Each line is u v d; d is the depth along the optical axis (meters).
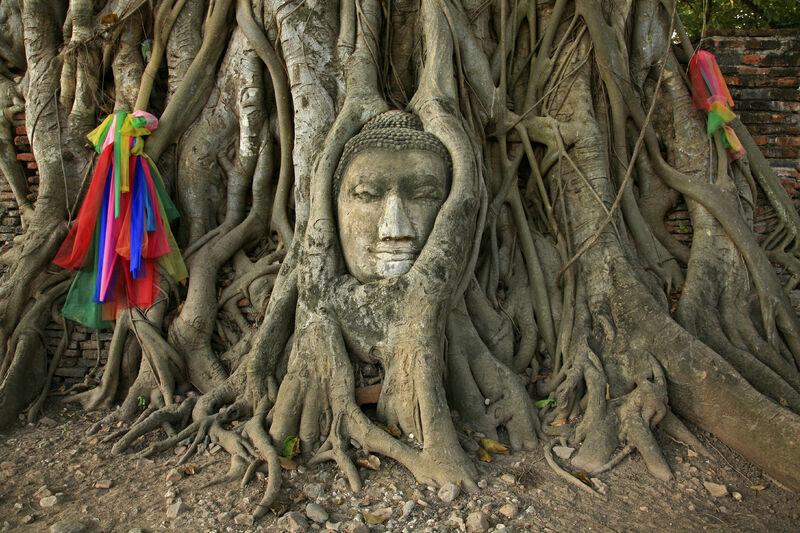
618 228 5.02
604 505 3.40
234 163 5.74
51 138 5.68
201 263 5.29
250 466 3.62
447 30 5.09
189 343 5.03
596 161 5.09
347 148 4.51
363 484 3.50
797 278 5.36
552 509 3.32
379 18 5.50
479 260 5.12
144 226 5.04
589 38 5.45
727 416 3.98
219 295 5.32
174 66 5.77
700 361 4.14
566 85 5.39
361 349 4.13
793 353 4.76
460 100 5.15
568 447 3.92
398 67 5.66
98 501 3.53
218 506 3.34
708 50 6.24
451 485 3.37
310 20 5.29
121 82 5.81
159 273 5.22
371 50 5.27
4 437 4.54
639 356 4.36
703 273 4.92
